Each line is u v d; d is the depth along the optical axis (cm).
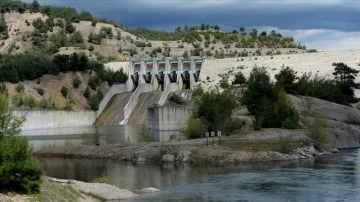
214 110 10731
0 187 4066
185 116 14638
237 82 18550
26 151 4272
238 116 12269
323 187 6147
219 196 5594
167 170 7894
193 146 9444
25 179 4209
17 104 19600
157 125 14875
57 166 8500
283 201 5319
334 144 10812
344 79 17850
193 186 6312
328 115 13325
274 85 12825
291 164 8444
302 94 14900
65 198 4572
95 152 9962
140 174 7481
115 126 19575
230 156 8869
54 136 15438
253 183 6500
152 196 5566
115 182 6719
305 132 10625
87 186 5484
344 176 7006
